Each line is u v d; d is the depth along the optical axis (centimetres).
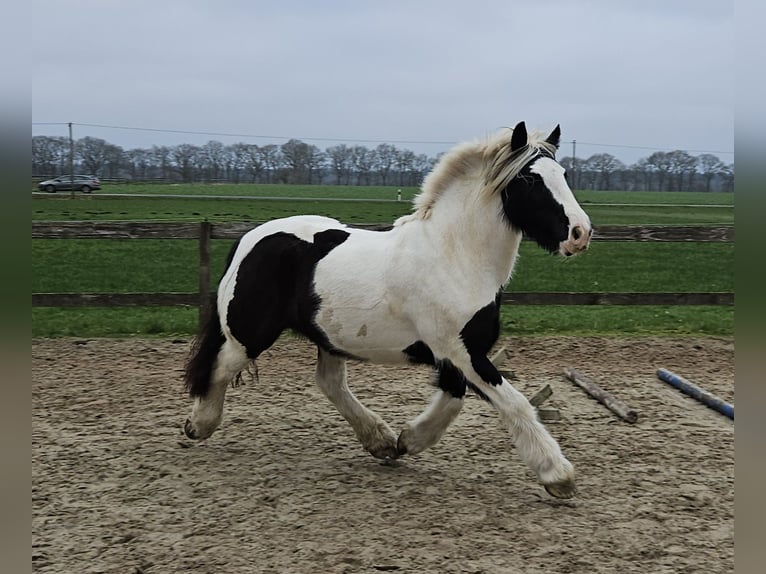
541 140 430
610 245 2123
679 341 855
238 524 389
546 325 950
